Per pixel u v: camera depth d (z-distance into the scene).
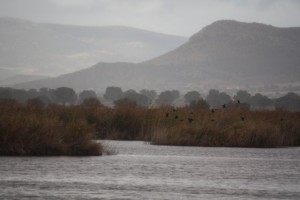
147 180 73.06
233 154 102.62
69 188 66.38
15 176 72.94
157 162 89.50
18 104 122.38
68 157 90.56
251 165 88.50
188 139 117.00
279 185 70.88
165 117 128.00
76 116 121.62
